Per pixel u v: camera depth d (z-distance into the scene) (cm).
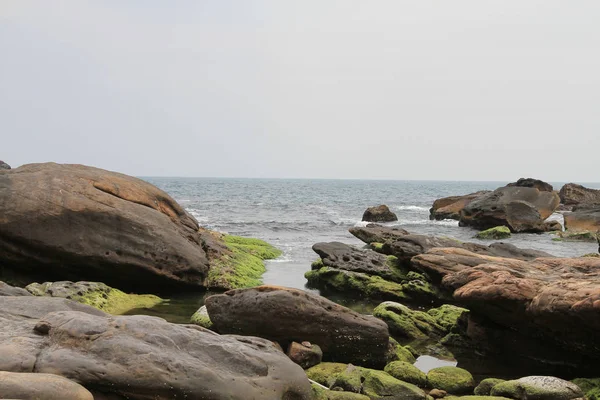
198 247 2073
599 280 1299
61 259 1711
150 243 1827
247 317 1263
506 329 1413
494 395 1066
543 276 1492
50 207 1702
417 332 1557
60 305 988
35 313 943
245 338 988
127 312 1598
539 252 2359
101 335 815
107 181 1897
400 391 1057
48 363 762
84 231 1730
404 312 1616
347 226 4769
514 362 1356
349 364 1195
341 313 1283
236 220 5038
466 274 1561
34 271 1738
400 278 2175
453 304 1856
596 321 1143
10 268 1725
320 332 1250
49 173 1816
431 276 1942
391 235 3206
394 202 9200
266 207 7000
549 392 1020
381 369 1269
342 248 2406
